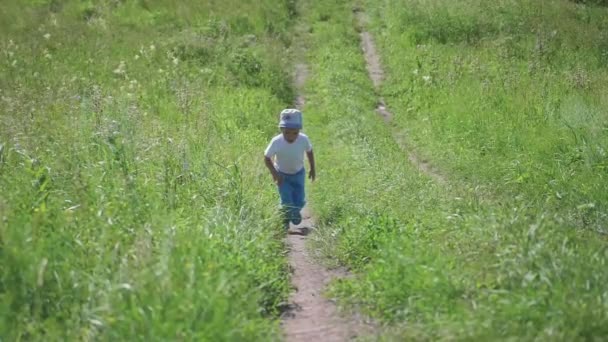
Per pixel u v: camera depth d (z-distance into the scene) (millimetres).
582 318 4945
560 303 5113
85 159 8594
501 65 20469
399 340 5207
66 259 5672
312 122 17266
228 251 6578
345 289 6402
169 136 11289
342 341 5516
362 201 9602
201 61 19672
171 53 19344
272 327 5438
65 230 6164
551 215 7426
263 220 8273
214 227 7223
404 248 6609
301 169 9406
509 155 13195
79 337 4883
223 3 24281
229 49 20484
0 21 21266
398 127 17734
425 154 14961
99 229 6305
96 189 7414
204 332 4828
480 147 14305
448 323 5145
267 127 15898
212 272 5738
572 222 8281
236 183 9141
